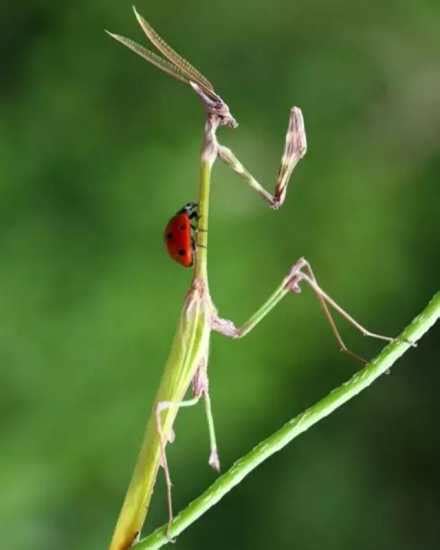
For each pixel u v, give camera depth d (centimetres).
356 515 50
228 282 53
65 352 50
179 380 23
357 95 60
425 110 61
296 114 23
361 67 61
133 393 49
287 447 51
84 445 49
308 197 56
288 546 49
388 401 52
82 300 51
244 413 50
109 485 48
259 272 54
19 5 59
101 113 57
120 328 50
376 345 53
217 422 50
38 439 48
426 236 56
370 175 58
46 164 55
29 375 49
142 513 23
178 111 57
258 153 58
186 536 48
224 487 22
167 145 56
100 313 51
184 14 61
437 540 49
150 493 23
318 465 50
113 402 49
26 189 54
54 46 59
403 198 57
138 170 55
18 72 58
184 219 24
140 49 23
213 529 49
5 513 47
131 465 49
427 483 50
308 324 53
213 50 60
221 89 60
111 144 56
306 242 55
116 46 59
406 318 54
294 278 24
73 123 56
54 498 48
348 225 56
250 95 60
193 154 56
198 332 24
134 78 58
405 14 62
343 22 62
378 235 56
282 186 23
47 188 54
